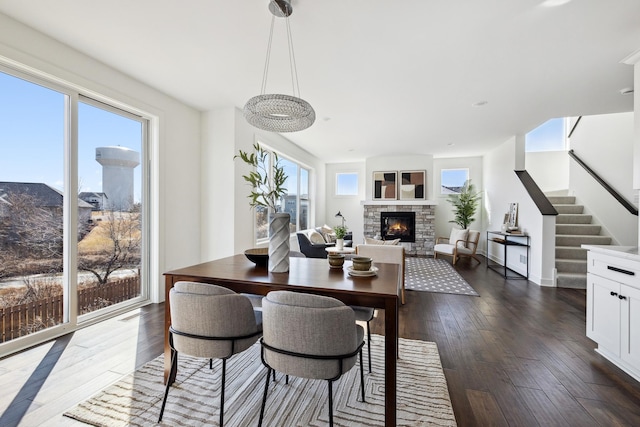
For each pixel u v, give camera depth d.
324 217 8.88
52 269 2.55
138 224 3.40
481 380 2.01
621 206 4.60
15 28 2.20
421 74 3.05
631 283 2.01
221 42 2.48
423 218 7.61
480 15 2.11
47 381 1.94
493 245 6.71
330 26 2.25
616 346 2.15
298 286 1.63
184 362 2.21
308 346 1.34
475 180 7.79
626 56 2.63
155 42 2.48
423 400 1.77
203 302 1.50
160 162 3.51
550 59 2.73
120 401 1.74
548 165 6.61
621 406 1.74
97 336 2.60
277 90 3.48
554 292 4.15
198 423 1.57
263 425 1.57
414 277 5.05
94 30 2.32
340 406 1.73
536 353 2.38
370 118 4.55
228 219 4.07
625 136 4.55
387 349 1.50
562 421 1.61
